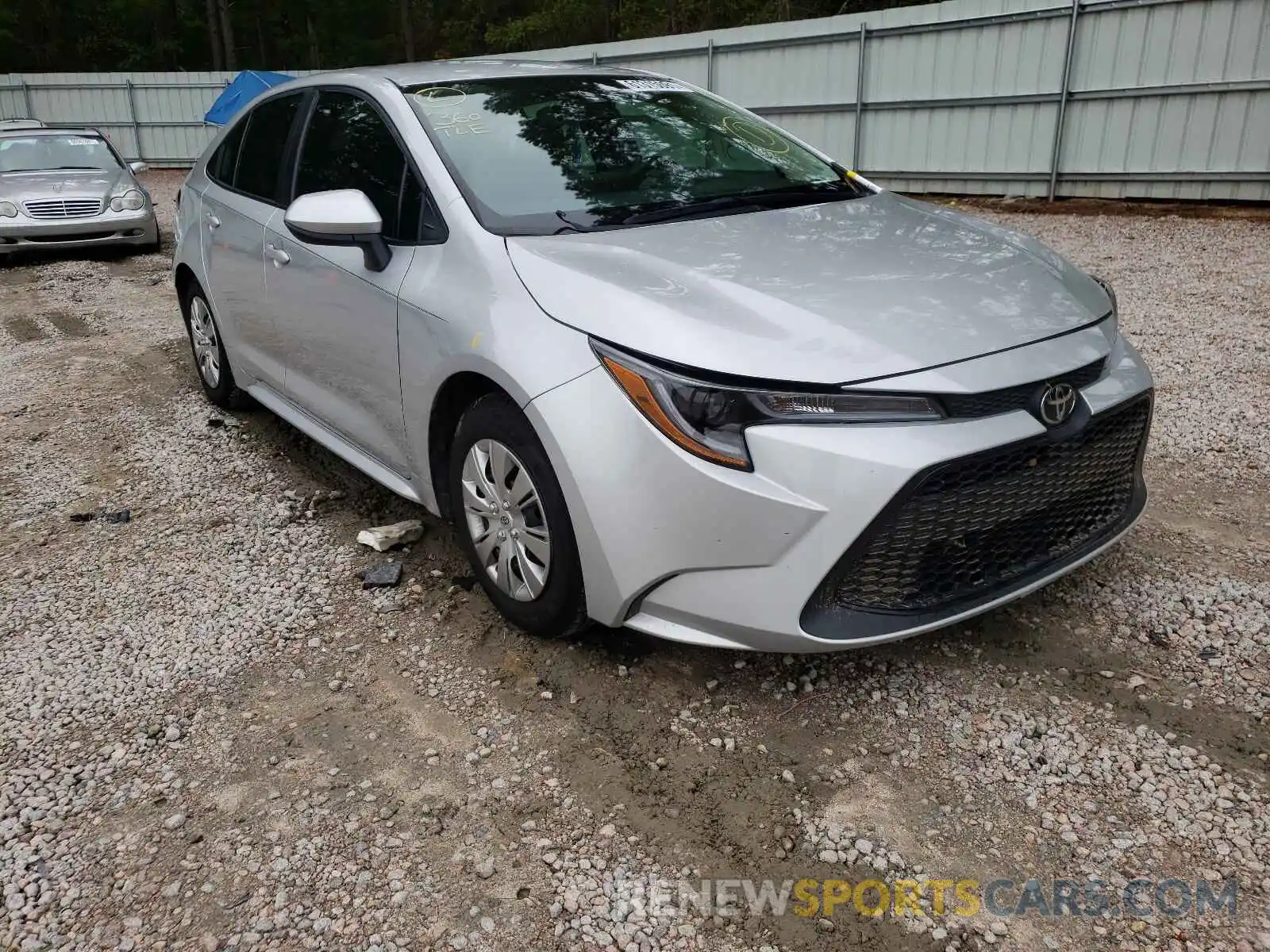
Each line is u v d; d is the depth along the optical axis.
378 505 4.10
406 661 2.99
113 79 23.14
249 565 3.62
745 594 2.43
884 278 2.74
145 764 2.58
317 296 3.67
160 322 7.59
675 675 2.86
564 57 16.64
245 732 2.69
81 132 12.16
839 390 2.33
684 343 2.41
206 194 4.86
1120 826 2.26
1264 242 9.16
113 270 10.17
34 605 3.40
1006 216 11.65
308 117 4.07
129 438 5.01
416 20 46.09
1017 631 3.02
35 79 23.45
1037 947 1.97
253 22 45.38
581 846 2.26
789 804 2.37
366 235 3.14
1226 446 4.43
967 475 2.41
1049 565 2.72
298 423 4.25
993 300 2.69
